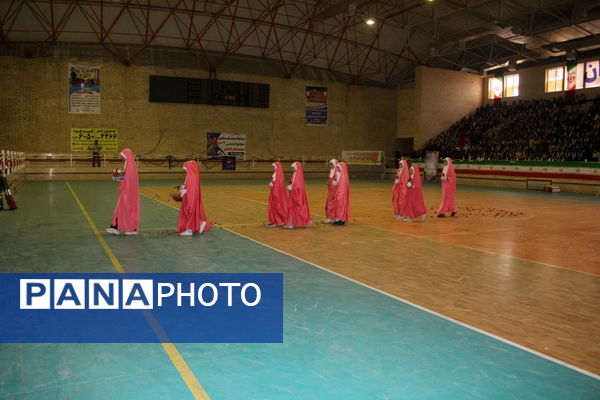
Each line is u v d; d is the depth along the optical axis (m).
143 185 25.02
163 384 3.36
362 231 10.75
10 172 18.23
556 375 3.59
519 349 4.09
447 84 36.97
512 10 28.08
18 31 27.27
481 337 4.37
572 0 25.67
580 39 29.31
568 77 31.36
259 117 33.53
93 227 10.64
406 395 3.24
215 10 29.62
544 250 8.78
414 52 35.66
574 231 11.19
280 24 31.64
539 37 28.86
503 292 5.93
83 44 29.09
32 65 27.77
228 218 12.57
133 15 28.70
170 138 31.03
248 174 33.22
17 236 9.40
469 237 10.15
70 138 28.77
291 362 3.76
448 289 6.03
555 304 5.46
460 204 17.64
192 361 3.76
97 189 21.58
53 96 28.33
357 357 3.86
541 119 31.75
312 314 4.94
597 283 6.43
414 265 7.38
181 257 7.66
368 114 37.47
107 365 3.67
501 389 3.35
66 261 7.25
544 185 26.45
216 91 31.73
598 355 4.00
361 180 34.56
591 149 27.03
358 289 5.94
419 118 36.16
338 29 32.91
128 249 8.25
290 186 10.95
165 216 12.62
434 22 31.67
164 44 30.75
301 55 34.19
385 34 34.03
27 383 3.35
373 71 36.75
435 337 4.34
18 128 27.56
